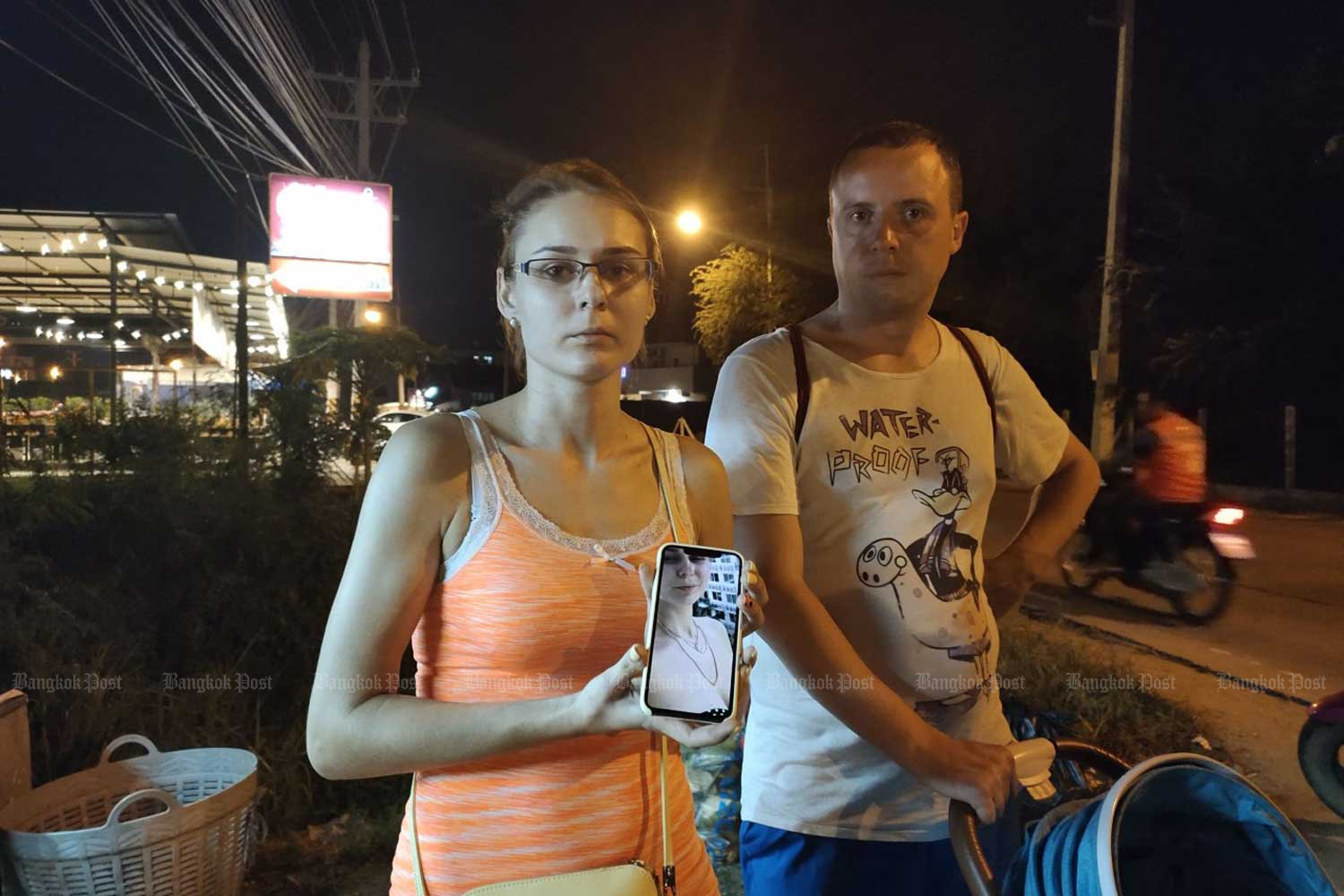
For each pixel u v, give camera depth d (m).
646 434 1.57
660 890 1.40
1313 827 3.64
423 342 6.33
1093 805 1.27
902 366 2.07
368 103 20.62
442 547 1.38
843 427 1.96
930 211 1.98
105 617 4.09
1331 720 3.29
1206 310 17.48
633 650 1.22
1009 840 1.89
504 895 1.31
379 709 1.28
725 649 1.24
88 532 4.30
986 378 2.13
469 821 1.36
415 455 1.36
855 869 1.90
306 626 4.64
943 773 1.62
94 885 2.43
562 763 1.38
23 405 4.61
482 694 1.34
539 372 1.45
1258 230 16.61
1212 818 1.32
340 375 5.95
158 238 15.26
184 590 4.43
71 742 3.56
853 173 2.01
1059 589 7.82
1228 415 17.64
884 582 1.93
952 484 1.99
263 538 4.62
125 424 4.76
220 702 4.06
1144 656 5.97
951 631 1.94
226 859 2.67
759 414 1.91
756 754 2.02
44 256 15.66
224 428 5.45
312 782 3.81
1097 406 14.95
